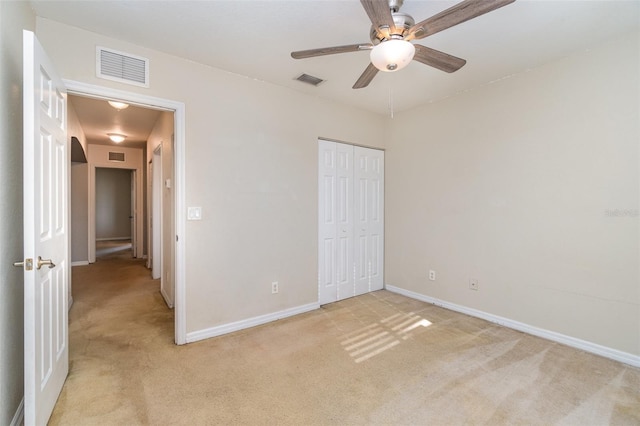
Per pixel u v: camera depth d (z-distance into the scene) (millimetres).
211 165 2650
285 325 2914
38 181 1433
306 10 1893
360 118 3777
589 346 2377
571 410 1702
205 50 2383
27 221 1367
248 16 1954
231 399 1795
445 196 3377
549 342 2541
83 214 5836
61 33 2025
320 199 3496
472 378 2018
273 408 1720
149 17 1965
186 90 2523
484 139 3014
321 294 3504
